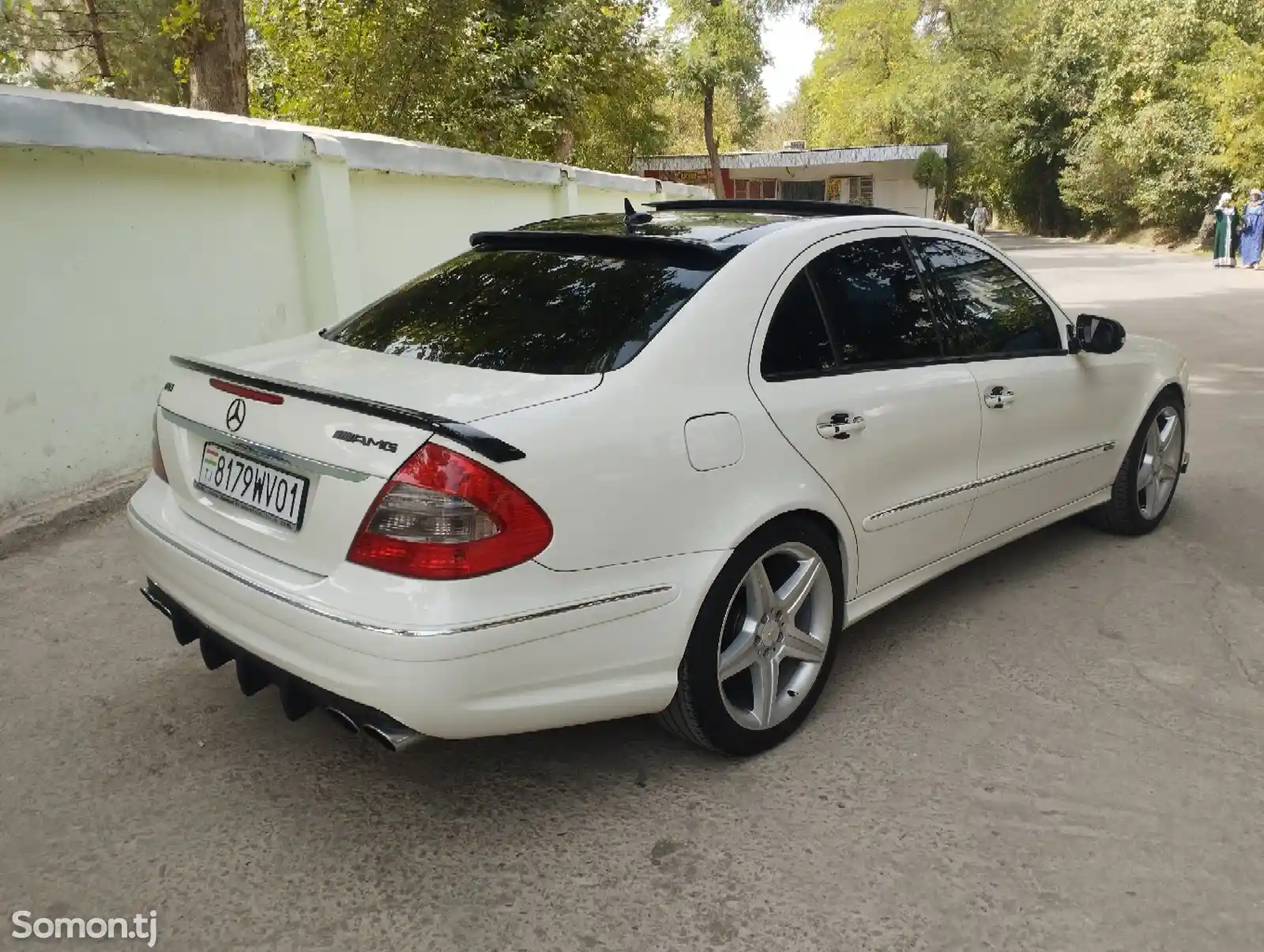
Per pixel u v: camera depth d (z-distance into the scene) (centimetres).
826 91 4691
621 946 225
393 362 279
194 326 581
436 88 1134
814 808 275
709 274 292
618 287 293
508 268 321
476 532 225
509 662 232
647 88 2519
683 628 264
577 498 239
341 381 264
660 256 305
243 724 316
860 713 326
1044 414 404
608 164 2597
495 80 1291
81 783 282
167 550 279
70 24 1377
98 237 512
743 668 290
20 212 470
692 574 264
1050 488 421
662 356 269
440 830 265
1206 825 269
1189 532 502
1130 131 3266
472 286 316
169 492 300
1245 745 308
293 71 1111
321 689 240
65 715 318
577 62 1464
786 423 289
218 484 274
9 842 256
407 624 221
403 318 311
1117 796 281
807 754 302
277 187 641
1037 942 227
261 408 259
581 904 238
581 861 253
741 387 283
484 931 229
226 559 260
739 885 245
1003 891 243
